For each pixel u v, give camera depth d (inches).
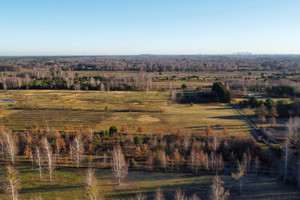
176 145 2322.8
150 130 2888.8
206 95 5027.1
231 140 2394.2
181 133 2568.9
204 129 2913.4
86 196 1546.5
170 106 4215.1
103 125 3107.8
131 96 5088.6
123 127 2817.4
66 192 1660.9
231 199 1547.7
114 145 2432.3
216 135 2495.1
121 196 1608.0
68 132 2726.4
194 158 1990.7
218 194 1457.9
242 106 4079.7
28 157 2175.2
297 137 2372.0
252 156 2135.8
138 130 2780.5
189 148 2287.2
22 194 1633.9
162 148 2304.4
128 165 2027.6
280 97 4736.7
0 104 4190.5
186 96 5044.3
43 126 3034.0
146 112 3782.0
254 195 1593.3
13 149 2114.9
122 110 3878.0
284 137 2532.0
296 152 2176.4
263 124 3073.3
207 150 2272.4
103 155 2253.9
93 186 1561.3
